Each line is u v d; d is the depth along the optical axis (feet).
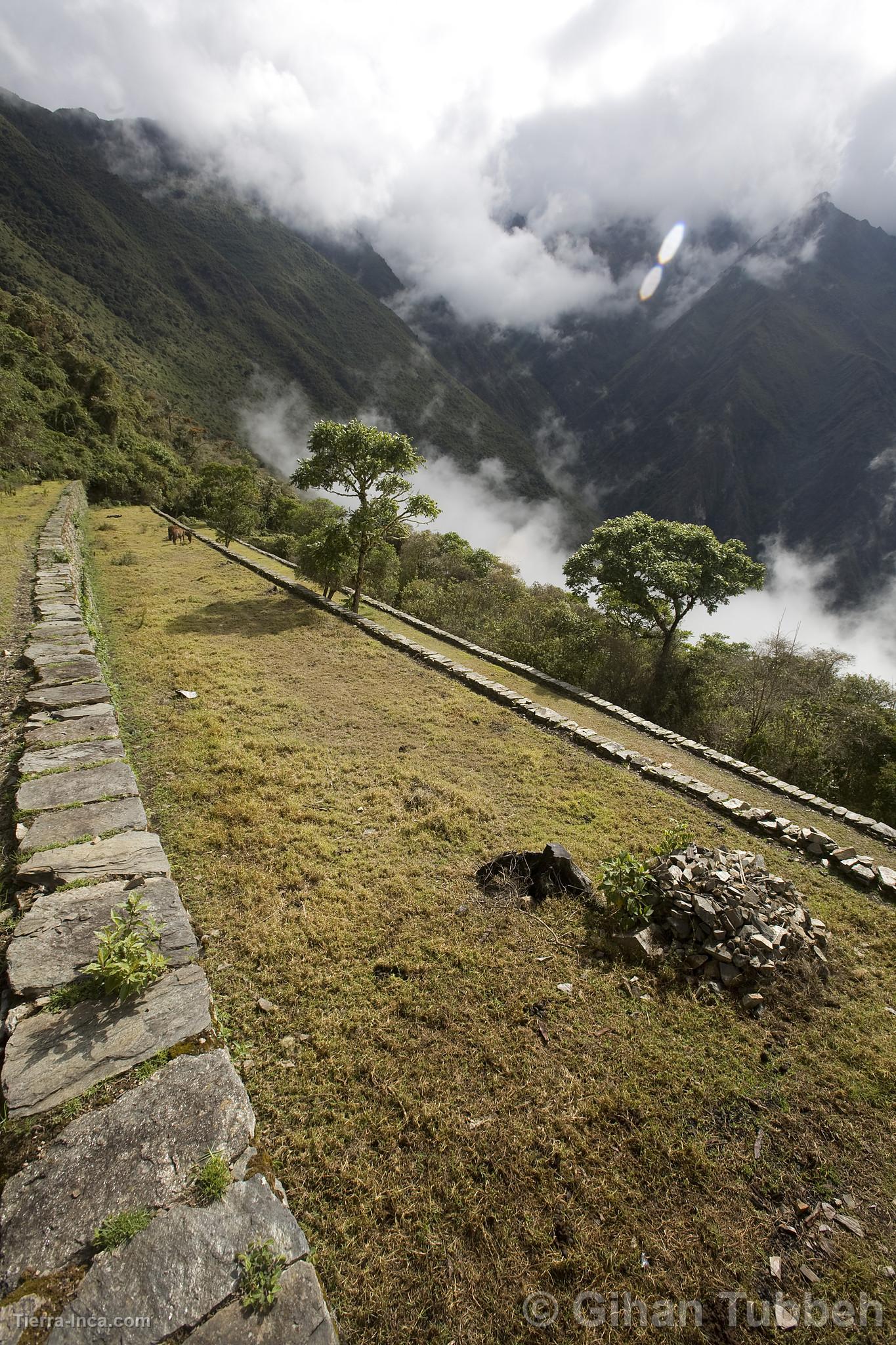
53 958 11.51
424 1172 10.22
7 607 36.88
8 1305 6.75
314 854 18.81
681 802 26.21
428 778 25.20
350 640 45.42
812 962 15.99
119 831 15.72
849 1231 10.03
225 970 14.08
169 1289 7.10
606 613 70.74
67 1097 9.21
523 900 17.43
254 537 122.72
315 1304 7.27
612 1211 9.89
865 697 53.06
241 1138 8.96
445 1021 13.21
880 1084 12.92
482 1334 8.26
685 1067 12.79
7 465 116.47
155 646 38.70
